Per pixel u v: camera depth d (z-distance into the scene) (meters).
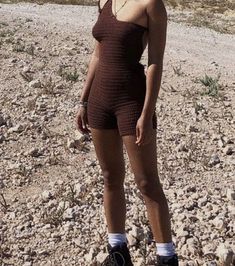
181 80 10.02
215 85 9.09
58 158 6.16
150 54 3.49
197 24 21.75
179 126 7.27
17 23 17.14
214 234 4.54
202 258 4.26
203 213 4.90
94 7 25.91
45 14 21.91
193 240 4.45
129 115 3.53
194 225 4.68
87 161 6.09
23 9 23.28
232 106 8.27
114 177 3.87
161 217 3.71
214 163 6.05
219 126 7.23
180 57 13.74
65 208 5.00
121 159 3.85
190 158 6.13
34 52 11.74
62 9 24.23
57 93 8.55
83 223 4.82
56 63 10.84
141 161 3.62
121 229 3.96
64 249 4.50
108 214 3.94
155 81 3.47
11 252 4.47
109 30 3.51
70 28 17.25
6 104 7.83
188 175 5.77
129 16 3.45
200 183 5.58
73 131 6.95
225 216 4.80
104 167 3.85
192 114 7.79
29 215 4.96
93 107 3.69
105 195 3.93
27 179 5.65
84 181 5.60
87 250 4.45
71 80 9.45
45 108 7.73
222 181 5.63
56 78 9.52
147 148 3.60
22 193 5.40
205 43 17.36
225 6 27.77
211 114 7.84
